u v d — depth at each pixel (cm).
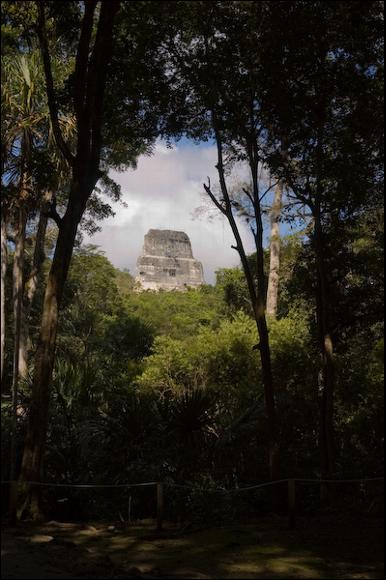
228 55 1279
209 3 1205
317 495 1352
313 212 1418
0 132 1170
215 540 909
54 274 1074
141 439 1229
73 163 1120
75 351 2869
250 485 1334
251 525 1054
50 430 1205
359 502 1298
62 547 771
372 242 1569
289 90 1278
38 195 1343
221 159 1366
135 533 960
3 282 1016
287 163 1430
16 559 672
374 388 1708
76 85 1101
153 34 1248
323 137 1353
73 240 1099
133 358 3036
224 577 693
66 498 1063
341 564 775
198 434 1335
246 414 1492
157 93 1332
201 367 2055
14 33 1113
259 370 1927
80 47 1079
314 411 1739
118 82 1331
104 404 1433
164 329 4772
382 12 1160
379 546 877
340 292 1525
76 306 3453
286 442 1673
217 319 3675
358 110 1262
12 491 906
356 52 1252
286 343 1942
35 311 2759
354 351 1861
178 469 1224
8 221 1239
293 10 1177
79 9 1207
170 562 757
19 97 1341
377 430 1645
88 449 1188
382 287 1456
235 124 1335
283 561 785
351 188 1268
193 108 1388
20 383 1366
